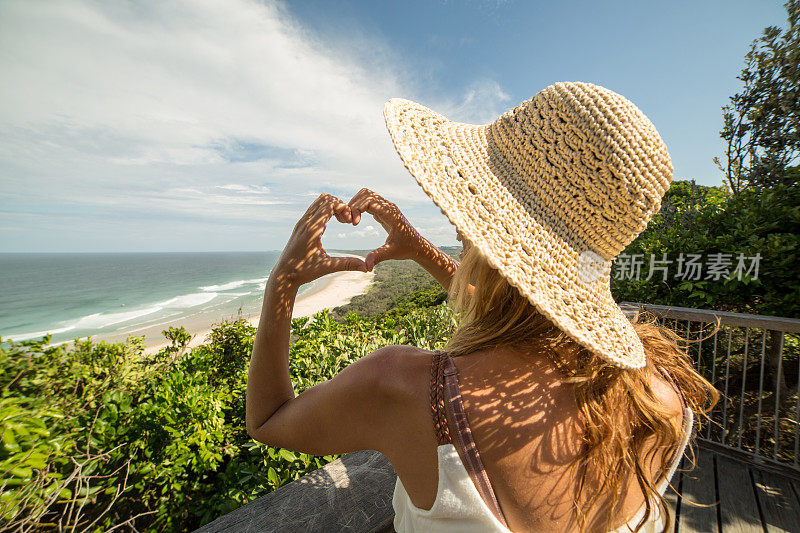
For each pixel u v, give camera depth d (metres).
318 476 1.43
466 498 0.57
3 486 1.33
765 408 3.76
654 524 0.74
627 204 0.61
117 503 2.73
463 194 0.69
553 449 0.57
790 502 2.13
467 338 0.67
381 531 1.25
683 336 3.32
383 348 0.67
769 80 4.86
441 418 0.57
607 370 0.62
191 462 2.94
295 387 3.50
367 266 0.71
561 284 0.64
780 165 4.75
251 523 1.24
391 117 0.78
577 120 0.62
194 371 4.46
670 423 0.62
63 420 2.52
